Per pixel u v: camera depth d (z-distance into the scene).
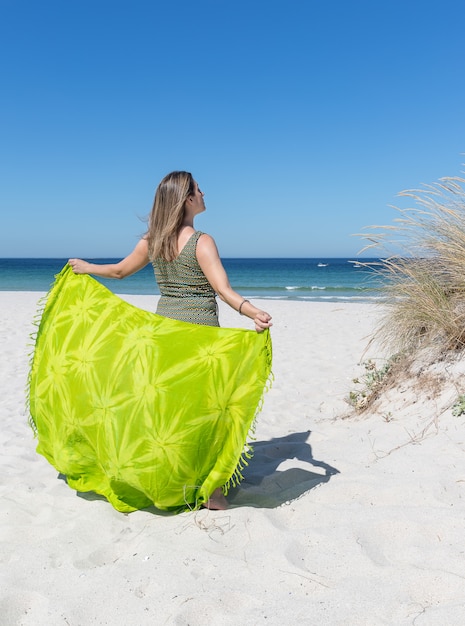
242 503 3.21
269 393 6.12
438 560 2.46
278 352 8.94
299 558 2.55
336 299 23.67
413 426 4.06
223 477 2.96
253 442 4.36
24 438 4.62
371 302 5.19
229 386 2.94
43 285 38.44
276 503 3.16
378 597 2.22
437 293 4.76
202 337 3.02
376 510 2.94
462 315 4.49
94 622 2.21
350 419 4.71
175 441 2.88
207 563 2.54
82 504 3.25
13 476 3.74
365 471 3.50
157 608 2.25
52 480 3.66
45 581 2.48
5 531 2.97
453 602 2.15
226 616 2.17
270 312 15.63
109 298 3.31
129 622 2.19
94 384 3.04
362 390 5.21
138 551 2.69
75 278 3.53
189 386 2.90
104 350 3.08
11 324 12.77
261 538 2.75
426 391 4.40
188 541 2.76
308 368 7.51
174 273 3.20
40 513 3.19
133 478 2.93
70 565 2.59
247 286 36.34
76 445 3.21
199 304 3.19
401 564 2.46
